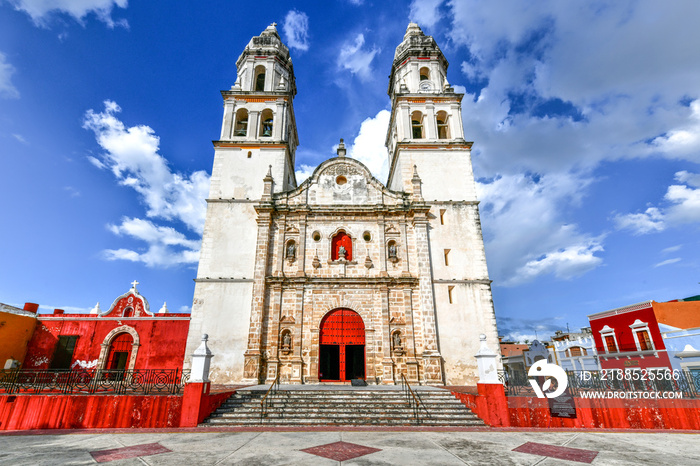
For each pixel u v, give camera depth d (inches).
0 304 994.7
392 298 957.2
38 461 332.5
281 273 968.9
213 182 1085.1
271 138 1164.5
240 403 621.0
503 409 537.6
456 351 912.9
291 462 328.8
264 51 1285.7
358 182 1090.1
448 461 334.3
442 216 1053.8
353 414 579.8
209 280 962.7
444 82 1291.8
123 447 390.3
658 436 463.5
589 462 335.0
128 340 1071.0
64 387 623.2
